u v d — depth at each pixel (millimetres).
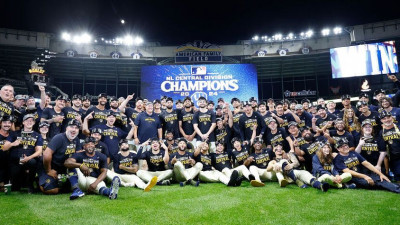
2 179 5707
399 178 6277
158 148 7098
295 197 4941
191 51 28328
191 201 4684
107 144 7266
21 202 4602
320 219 3625
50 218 3662
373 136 7305
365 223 3455
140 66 28938
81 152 5461
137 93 31438
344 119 7957
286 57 28047
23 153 5793
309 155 7055
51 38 27953
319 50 28016
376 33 25844
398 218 3643
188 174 6727
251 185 6312
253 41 29172
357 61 24250
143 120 8344
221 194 5297
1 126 5777
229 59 29141
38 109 7656
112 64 28484
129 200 4758
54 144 5246
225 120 9312
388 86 25484
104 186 5168
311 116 9297
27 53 27172
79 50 28375
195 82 24766
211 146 8617
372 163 6535
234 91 24609
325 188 5289
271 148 7613
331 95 29094
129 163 6836
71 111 7660
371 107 8914
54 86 27438
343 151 6117
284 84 31297
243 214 3877
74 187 5059
